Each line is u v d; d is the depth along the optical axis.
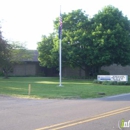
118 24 42.22
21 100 18.22
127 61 43.59
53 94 21.66
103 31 41.97
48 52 48.03
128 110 13.41
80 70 57.50
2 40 34.22
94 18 44.28
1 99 18.78
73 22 45.59
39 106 15.11
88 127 9.50
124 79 35.81
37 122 10.38
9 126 9.69
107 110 13.45
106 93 23.36
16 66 58.97
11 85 31.41
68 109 13.86
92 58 42.41
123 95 22.34
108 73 50.94
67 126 9.66
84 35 42.50
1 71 57.53
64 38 44.72
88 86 30.47
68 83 36.16
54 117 11.47
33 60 57.97
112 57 42.44
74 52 43.00
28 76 57.91
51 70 60.56
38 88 27.30
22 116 11.73
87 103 16.56
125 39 42.28
